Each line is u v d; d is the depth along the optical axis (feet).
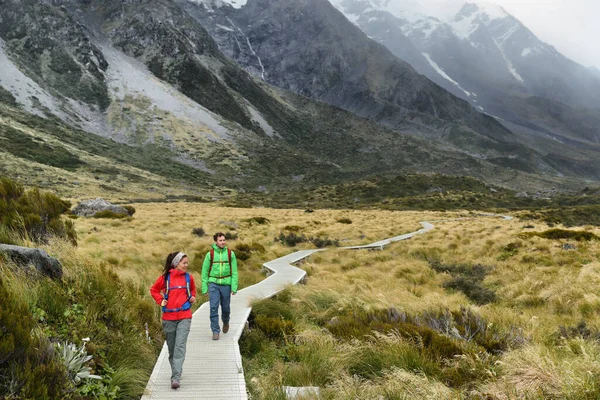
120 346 20.11
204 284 26.86
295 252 83.41
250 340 27.53
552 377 16.92
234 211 211.61
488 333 25.73
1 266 19.26
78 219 108.58
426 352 22.22
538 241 75.97
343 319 29.86
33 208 36.06
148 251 65.72
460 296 44.32
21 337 13.83
